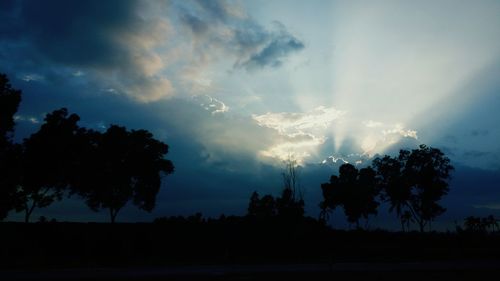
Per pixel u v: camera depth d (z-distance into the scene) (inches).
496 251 1774.1
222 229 2107.5
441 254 1722.4
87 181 2105.1
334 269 1082.7
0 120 1657.2
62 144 1950.1
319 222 2258.9
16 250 1619.1
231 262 1485.0
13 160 1813.5
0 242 1656.0
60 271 1129.4
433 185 2891.2
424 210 2938.0
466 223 2613.2
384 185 3070.9
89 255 1651.1
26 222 1908.2
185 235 1999.3
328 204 3299.7
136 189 2258.9
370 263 1373.0
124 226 2063.2
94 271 1117.7
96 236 1883.6
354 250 1872.5
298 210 2193.7
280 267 1203.9
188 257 1657.2
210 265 1348.4
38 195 1947.6
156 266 1316.4
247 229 2114.9
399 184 2945.4
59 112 2012.8
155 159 2285.9
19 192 1868.8
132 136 2260.1
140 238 1914.4
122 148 2201.0
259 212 2628.0
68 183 2065.7
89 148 2092.8
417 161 2960.1
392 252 1817.2
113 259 1571.1
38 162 1903.3
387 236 2352.4
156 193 2287.2
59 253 1660.9
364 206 3159.5
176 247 1845.5
